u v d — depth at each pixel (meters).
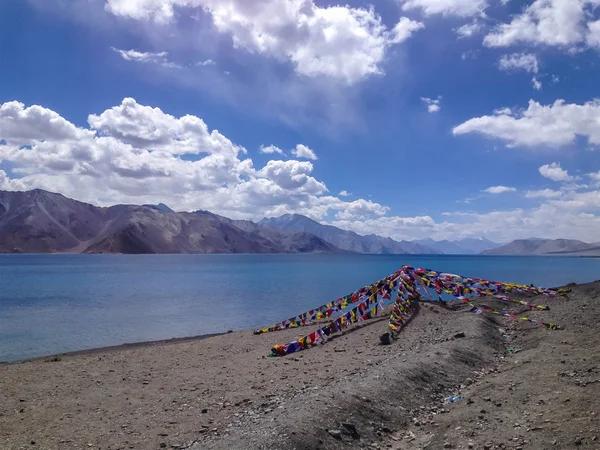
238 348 22.33
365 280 85.12
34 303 49.72
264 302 49.22
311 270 130.75
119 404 13.51
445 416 11.54
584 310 23.91
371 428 10.91
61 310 43.88
